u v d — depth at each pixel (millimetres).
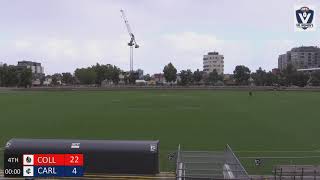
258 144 64625
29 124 89688
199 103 142500
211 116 104312
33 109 122562
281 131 79875
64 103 143250
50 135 75688
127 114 108562
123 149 28281
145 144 28703
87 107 128125
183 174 25797
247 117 102438
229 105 135375
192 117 102125
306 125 88250
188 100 156125
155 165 28281
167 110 118750
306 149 59719
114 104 138250
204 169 26953
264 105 136000
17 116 104625
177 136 73938
